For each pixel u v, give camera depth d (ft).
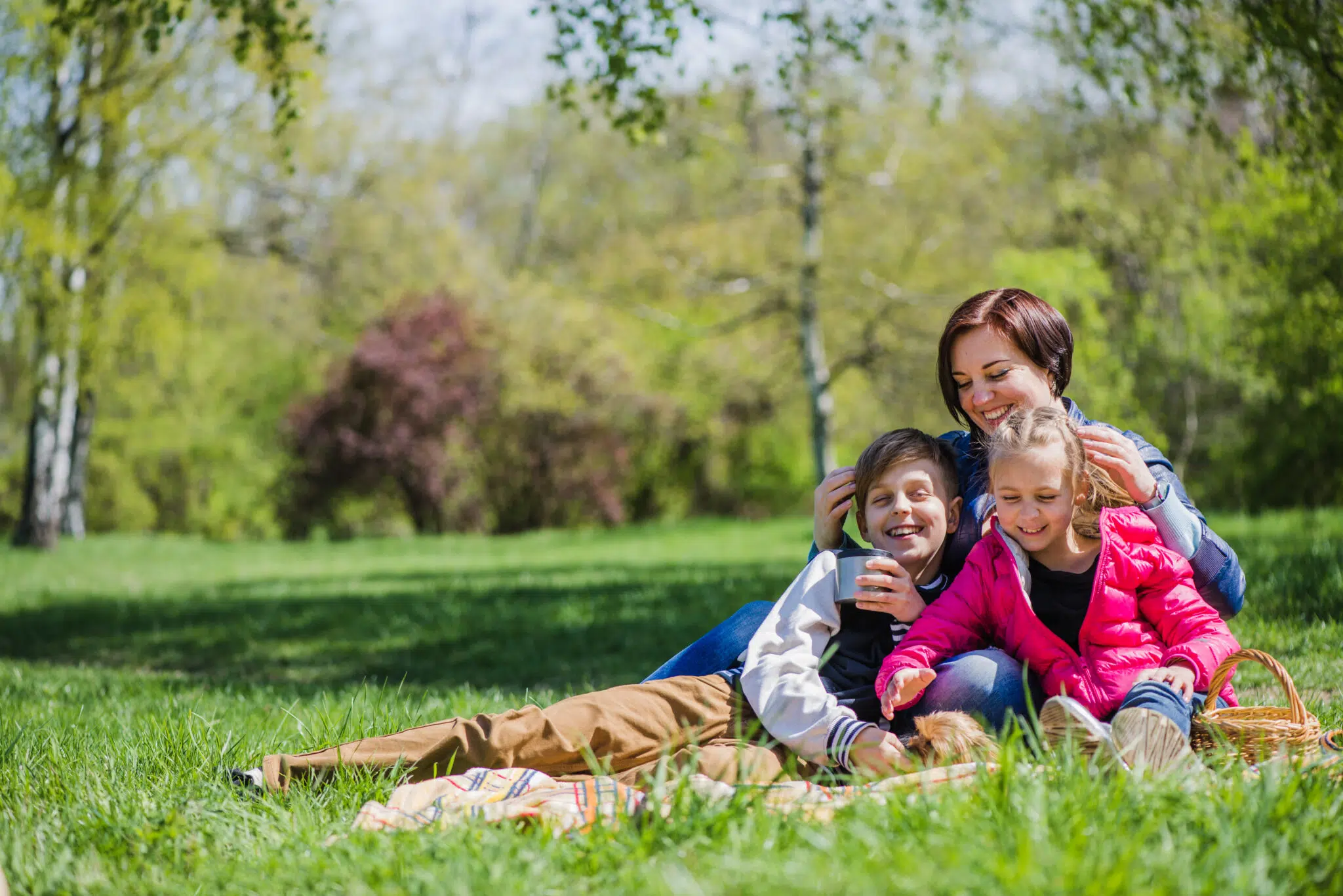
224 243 88.02
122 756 12.30
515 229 148.25
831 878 6.75
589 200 134.41
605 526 105.19
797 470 105.91
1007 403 11.39
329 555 77.25
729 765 9.78
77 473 90.68
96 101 60.34
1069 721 8.81
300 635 34.14
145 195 68.44
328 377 102.53
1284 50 24.29
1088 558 10.24
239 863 8.30
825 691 10.12
